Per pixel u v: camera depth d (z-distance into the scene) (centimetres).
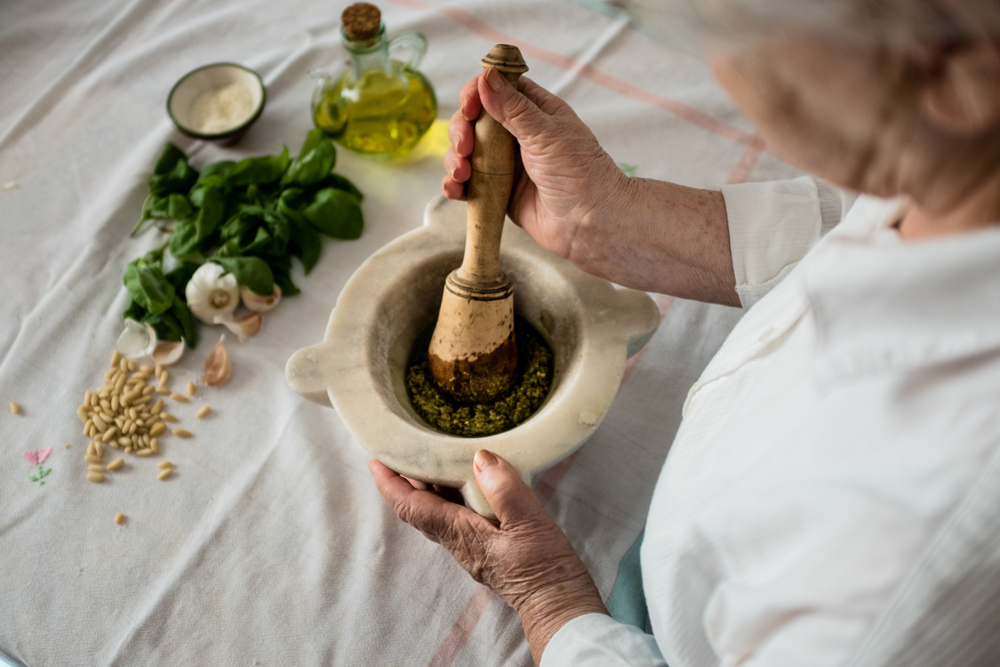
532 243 102
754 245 90
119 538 100
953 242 39
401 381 99
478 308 89
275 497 103
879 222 54
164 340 114
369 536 99
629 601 91
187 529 100
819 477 45
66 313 120
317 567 97
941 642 40
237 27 158
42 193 135
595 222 93
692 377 113
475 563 82
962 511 38
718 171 135
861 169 42
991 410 39
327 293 123
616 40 152
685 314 119
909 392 43
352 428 83
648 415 110
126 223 130
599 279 98
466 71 151
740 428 58
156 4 161
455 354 93
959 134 36
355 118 129
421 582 96
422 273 100
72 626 93
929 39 32
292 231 123
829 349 46
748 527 50
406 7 159
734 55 37
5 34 157
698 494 59
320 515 101
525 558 78
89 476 104
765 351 63
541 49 152
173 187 130
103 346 117
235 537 99
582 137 87
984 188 40
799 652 45
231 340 118
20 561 98
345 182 131
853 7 31
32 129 144
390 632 92
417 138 134
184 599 95
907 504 40
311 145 129
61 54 156
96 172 138
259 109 135
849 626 42
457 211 105
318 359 88
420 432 84
